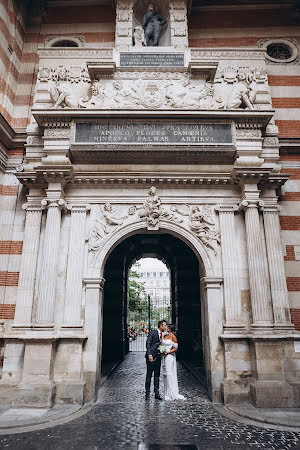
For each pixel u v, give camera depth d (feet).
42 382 25.77
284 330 27.68
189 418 22.76
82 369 27.40
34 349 26.61
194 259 52.80
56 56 35.19
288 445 18.11
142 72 34.14
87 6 43.98
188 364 45.44
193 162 31.50
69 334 27.48
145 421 22.07
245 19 43.37
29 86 39.04
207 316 29.14
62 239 30.37
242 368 27.25
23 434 19.77
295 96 38.32
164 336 29.17
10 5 38.42
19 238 32.40
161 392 30.27
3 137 33.65
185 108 32.63
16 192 33.68
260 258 28.99
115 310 52.03
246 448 17.70
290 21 43.06
